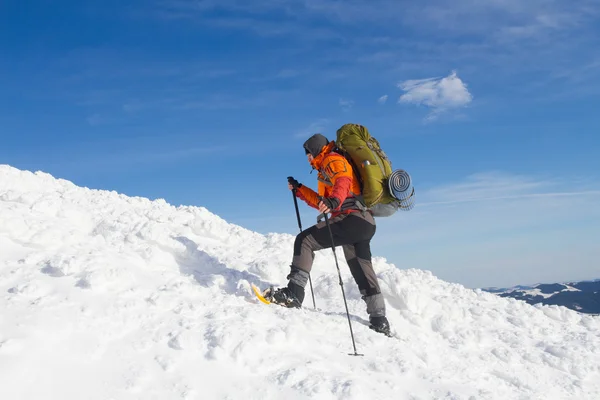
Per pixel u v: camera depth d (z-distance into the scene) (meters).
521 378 5.03
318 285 6.52
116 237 6.17
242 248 7.44
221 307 4.42
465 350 5.57
